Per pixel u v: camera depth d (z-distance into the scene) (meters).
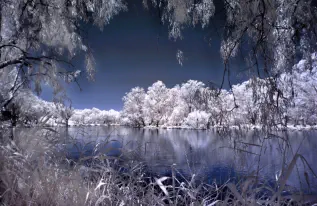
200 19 2.00
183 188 1.05
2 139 1.23
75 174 1.04
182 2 1.87
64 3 2.36
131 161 1.20
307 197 0.73
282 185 0.75
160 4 2.15
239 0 1.49
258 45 1.44
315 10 1.52
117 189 1.06
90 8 2.48
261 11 1.42
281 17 1.59
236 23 1.53
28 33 2.41
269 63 1.45
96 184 1.07
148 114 55.66
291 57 1.57
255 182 0.84
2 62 2.63
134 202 1.05
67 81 2.94
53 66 2.94
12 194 0.93
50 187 1.00
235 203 0.84
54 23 2.60
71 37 2.98
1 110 1.73
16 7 2.35
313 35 1.56
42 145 1.25
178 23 2.03
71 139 1.30
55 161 1.22
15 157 1.12
